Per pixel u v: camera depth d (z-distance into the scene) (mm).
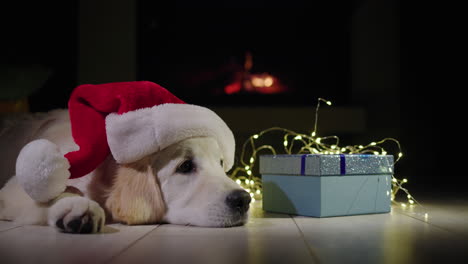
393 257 1077
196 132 1678
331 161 1812
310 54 5328
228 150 1820
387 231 1468
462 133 4930
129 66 5055
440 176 4609
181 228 1561
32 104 4965
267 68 5324
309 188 1841
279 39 5320
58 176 1520
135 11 5074
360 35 5152
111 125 1604
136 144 1589
